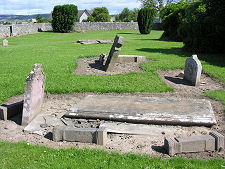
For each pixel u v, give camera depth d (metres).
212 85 9.14
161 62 12.23
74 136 5.00
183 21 20.20
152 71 10.49
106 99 6.93
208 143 4.59
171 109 6.11
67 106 7.01
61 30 36.66
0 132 5.50
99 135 4.87
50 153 4.47
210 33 15.64
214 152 4.58
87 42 21.73
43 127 5.70
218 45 15.52
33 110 6.10
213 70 10.86
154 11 34.09
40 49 17.66
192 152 4.58
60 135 5.05
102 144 4.89
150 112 5.91
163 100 6.78
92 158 4.29
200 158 4.39
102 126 5.63
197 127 5.61
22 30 33.22
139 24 34.25
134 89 8.16
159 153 4.57
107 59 11.29
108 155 4.40
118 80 9.19
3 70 10.84
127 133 5.36
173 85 9.03
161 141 5.02
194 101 6.69
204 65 11.89
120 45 10.54
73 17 36.59
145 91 8.10
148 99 6.87
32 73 5.98
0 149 4.60
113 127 5.60
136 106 6.33
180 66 11.38
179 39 23.45
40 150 4.59
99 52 15.68
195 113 5.88
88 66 11.69
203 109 6.12
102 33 35.59
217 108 6.75
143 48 18.23
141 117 5.76
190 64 9.27
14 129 5.68
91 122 5.91
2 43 21.48
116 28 45.19
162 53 15.56
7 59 13.70
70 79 9.35
